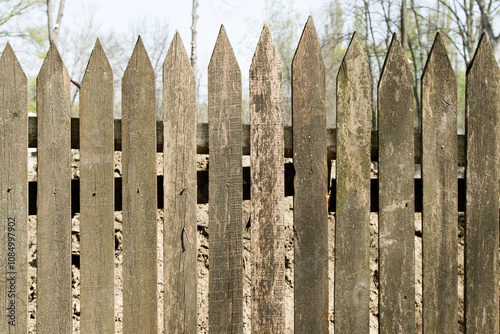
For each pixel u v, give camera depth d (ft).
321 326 6.92
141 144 6.82
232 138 6.93
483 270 7.07
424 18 60.54
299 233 6.93
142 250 6.83
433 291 6.99
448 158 7.02
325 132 6.94
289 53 53.11
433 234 7.00
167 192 6.88
